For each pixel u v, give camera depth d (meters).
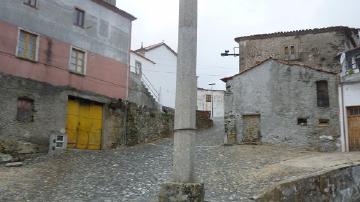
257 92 27.28
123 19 28.59
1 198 13.23
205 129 36.78
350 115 24.97
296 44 34.62
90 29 25.78
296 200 13.34
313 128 25.38
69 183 15.60
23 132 20.92
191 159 8.55
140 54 38.38
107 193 14.22
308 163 18.86
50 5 23.44
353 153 22.30
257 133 26.89
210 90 52.56
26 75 21.56
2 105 20.17
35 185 15.16
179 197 8.13
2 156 19.20
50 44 23.11
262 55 35.59
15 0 21.56
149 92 33.62
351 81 24.98
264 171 17.72
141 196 13.88
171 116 32.41
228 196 13.94
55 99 22.84
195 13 9.16
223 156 22.11
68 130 23.50
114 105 26.36
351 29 33.94
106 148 25.45
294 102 26.16
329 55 33.47
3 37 20.75
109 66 26.78
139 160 20.56
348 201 15.09
